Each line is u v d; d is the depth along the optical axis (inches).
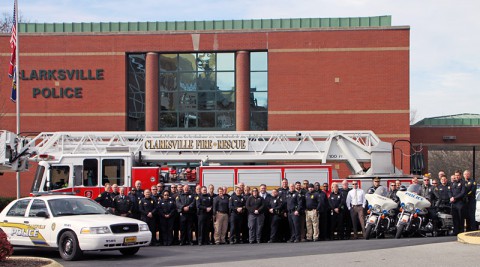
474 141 1520.7
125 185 895.1
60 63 1444.4
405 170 1390.3
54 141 918.4
